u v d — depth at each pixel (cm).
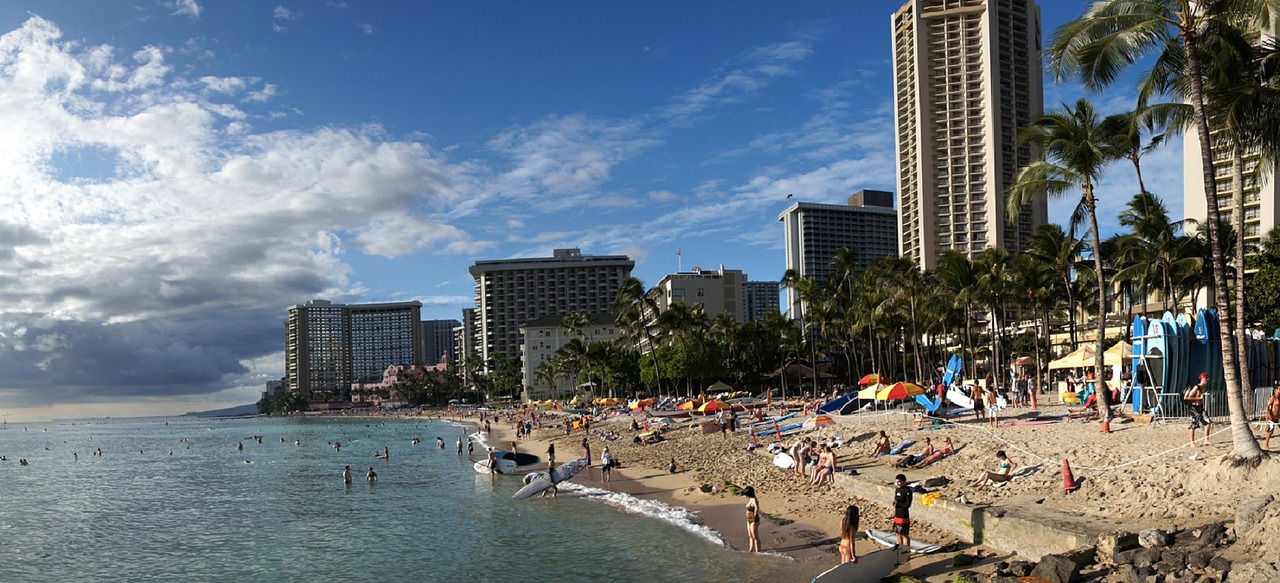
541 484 4084
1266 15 2222
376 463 7012
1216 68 2448
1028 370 9644
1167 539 1738
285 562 2902
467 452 7675
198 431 19175
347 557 2914
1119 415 3450
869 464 3469
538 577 2417
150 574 2848
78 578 2839
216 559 3039
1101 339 3472
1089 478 2372
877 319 8194
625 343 15200
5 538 3672
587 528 3108
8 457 10456
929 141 17300
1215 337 3419
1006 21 17300
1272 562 1468
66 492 5669
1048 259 6194
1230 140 2588
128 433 19950
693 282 19862
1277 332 4272
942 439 3594
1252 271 6494
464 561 2712
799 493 3325
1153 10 2342
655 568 2391
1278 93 2361
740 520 2973
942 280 7794
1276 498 1706
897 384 4278
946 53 17375
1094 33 2483
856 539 2448
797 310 16200
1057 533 1912
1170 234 5194
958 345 11238
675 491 3838
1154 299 9475
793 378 11756
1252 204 9175
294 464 7425
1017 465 2772
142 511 4494
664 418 7744
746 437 5297
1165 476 2152
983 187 16912
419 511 3891
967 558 2019
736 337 11700
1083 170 3425
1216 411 3119
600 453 5988
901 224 18138
